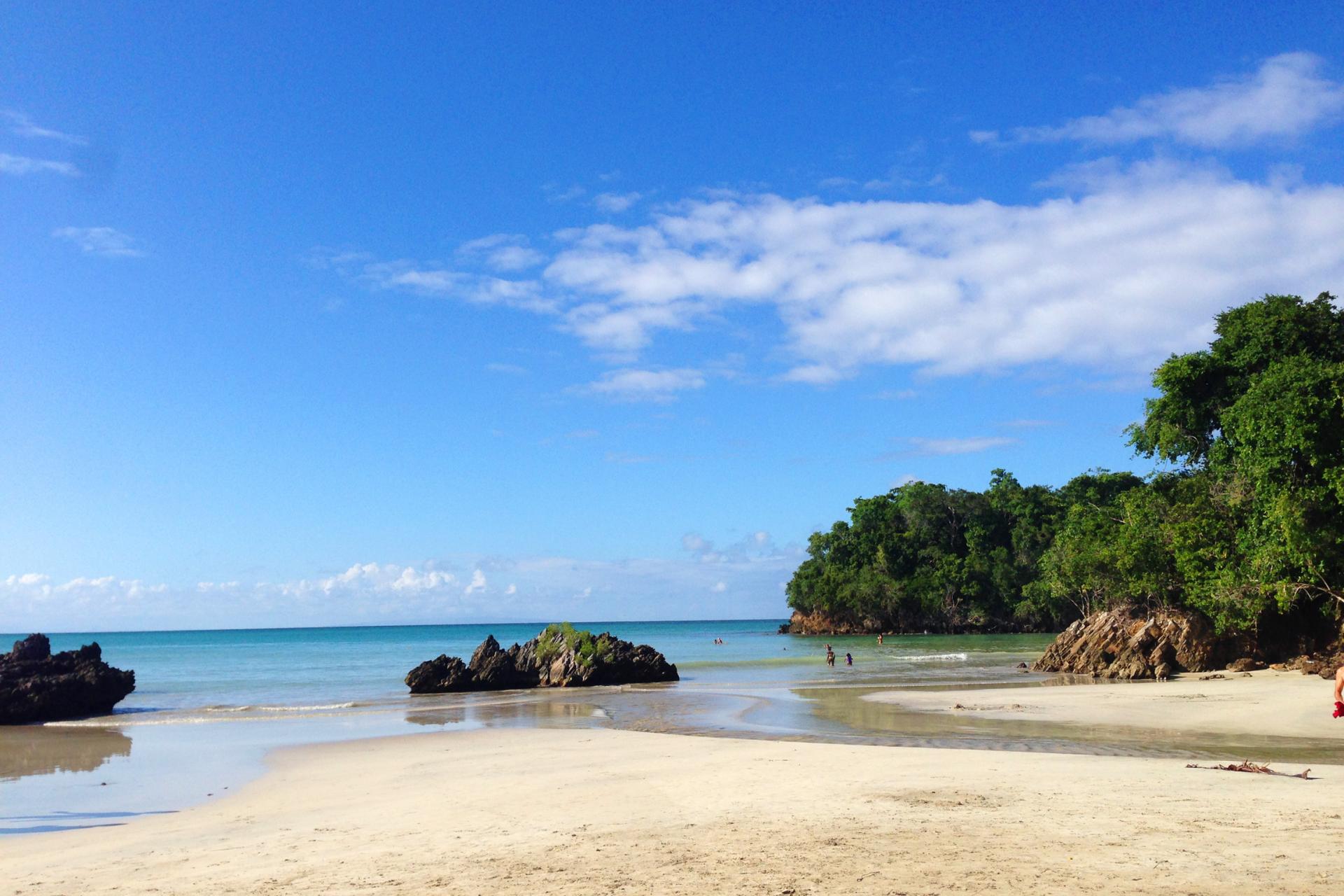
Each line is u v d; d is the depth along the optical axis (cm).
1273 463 4025
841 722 2789
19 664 4078
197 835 1341
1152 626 4512
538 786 1644
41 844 1358
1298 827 1061
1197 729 2389
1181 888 812
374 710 3841
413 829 1271
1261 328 4831
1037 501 12756
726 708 3391
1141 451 5588
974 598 12650
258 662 9038
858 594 13025
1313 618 4309
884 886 850
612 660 5116
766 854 1002
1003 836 1052
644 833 1152
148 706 4341
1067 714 2805
